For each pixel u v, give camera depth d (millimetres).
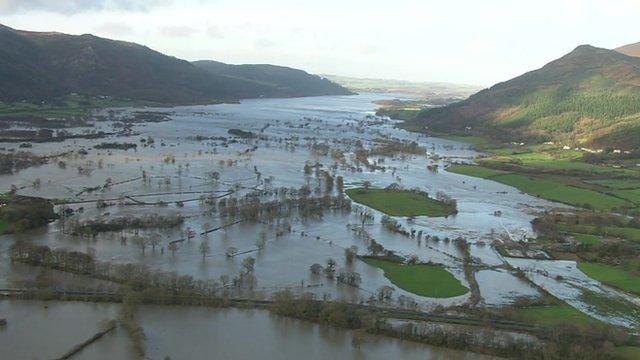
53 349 143375
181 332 156375
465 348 154250
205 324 161375
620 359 149000
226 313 168375
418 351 154000
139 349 144125
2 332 150500
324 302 172125
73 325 155625
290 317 167625
